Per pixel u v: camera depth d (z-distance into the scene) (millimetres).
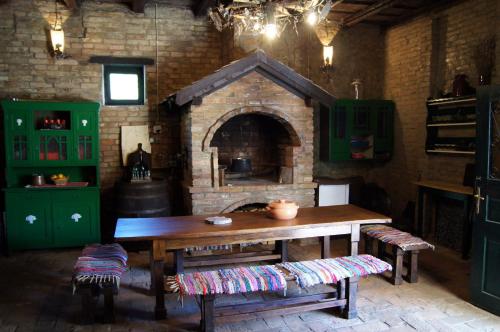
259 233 3844
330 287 4246
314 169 6891
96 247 3988
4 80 5598
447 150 5770
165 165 6223
